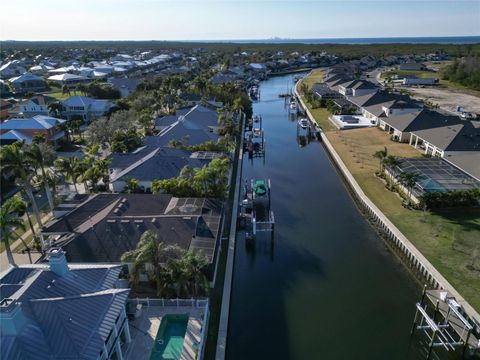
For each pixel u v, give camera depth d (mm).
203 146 76750
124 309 30906
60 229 45500
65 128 91250
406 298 42094
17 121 88125
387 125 100812
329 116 122750
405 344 36094
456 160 68562
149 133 92438
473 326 35344
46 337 24109
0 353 22281
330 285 44531
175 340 32969
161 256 36125
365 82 151000
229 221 55188
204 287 36500
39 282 27891
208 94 137500
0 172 49281
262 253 50906
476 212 55688
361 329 37969
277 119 128000
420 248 47125
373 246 52281
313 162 86438
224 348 33312
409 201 59438
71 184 66250
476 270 42656
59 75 190125
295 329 38125
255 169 82000
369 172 72938
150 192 61719
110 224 44188
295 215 61094
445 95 155125
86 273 31266
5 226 39938
